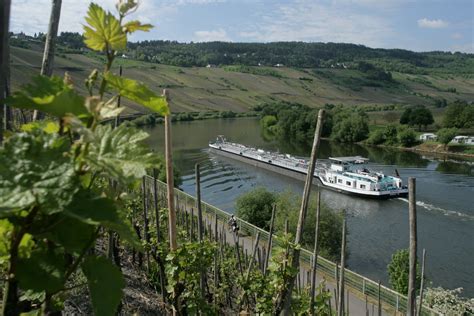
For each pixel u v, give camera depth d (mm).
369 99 178125
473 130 95125
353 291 19734
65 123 1594
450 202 42938
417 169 60156
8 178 1399
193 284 8500
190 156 69000
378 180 49406
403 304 18281
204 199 45812
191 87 159750
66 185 1420
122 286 1777
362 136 86125
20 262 1664
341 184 50250
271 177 57344
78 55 125812
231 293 15961
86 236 1666
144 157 1637
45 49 3246
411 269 5879
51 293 1693
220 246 17562
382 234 36125
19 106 1558
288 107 117312
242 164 64562
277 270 7047
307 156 72500
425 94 195500
